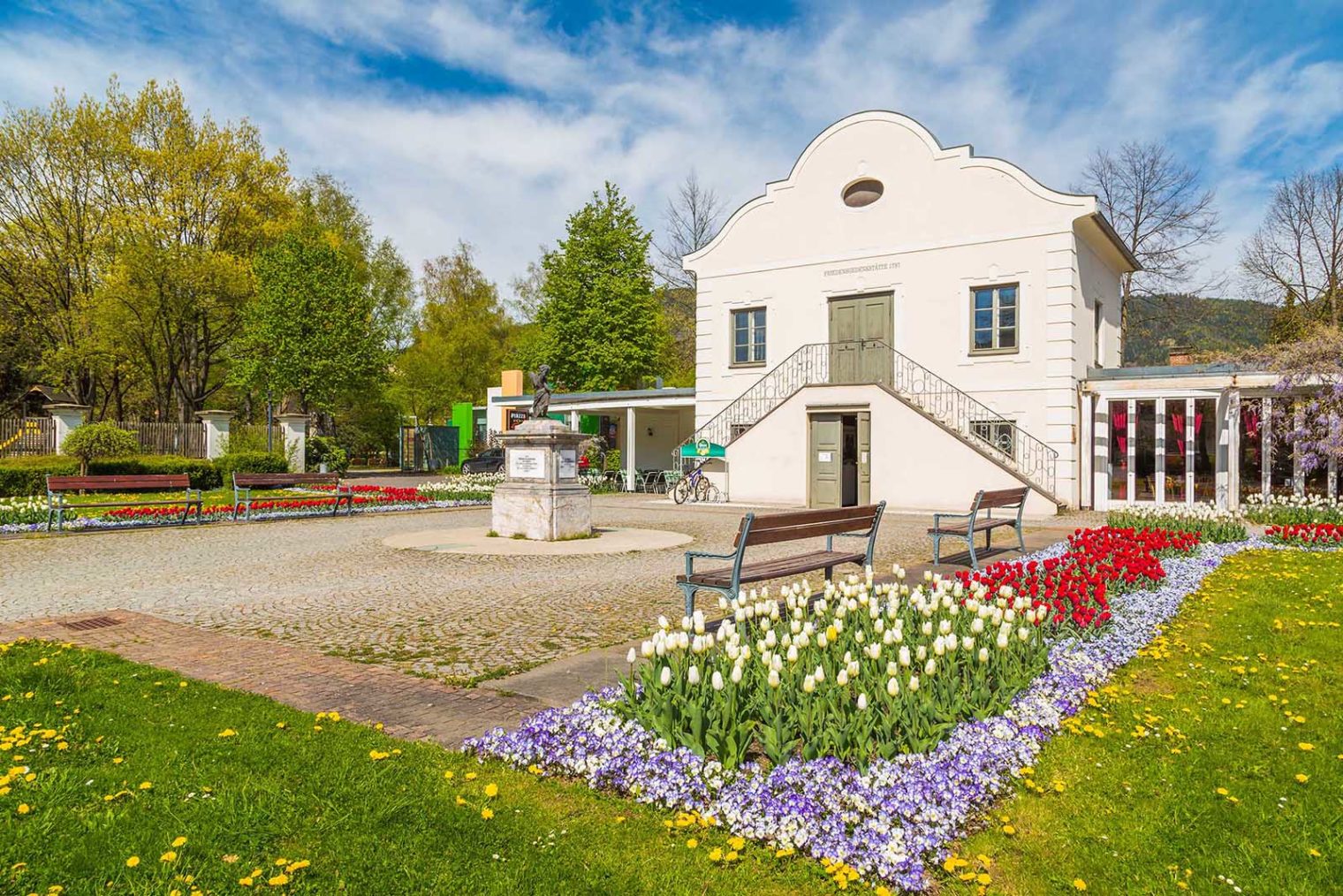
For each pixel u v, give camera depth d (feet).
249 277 114.62
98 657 18.52
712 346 77.46
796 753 12.14
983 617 16.31
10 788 11.11
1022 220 62.18
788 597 17.53
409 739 13.57
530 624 22.90
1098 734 13.76
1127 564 25.13
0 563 34.58
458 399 177.06
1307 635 20.58
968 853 10.11
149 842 9.87
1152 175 109.09
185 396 119.96
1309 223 107.76
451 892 9.00
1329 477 52.29
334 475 59.41
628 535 44.73
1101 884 9.46
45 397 110.32
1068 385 60.39
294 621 23.26
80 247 110.52
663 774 11.43
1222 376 57.26
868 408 63.26
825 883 9.39
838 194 70.44
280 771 11.90
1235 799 11.45
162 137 113.60
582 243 124.77
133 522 49.03
